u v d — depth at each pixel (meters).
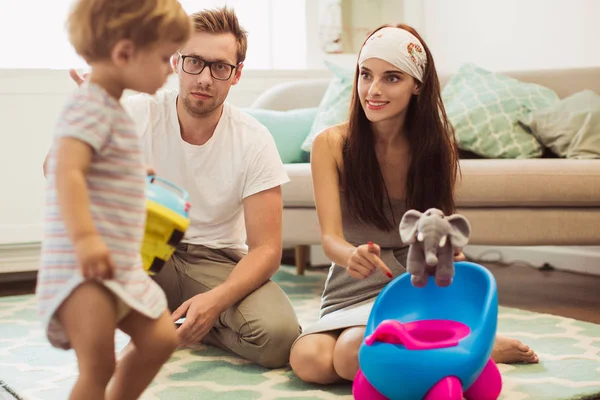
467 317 1.53
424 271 1.44
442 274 1.41
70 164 1.06
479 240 2.58
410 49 1.76
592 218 2.57
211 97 1.89
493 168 2.55
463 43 3.97
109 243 1.12
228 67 1.89
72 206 1.05
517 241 2.58
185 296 2.06
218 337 2.03
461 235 1.42
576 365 1.85
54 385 1.74
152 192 1.28
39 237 3.31
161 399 1.62
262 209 1.97
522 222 2.57
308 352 1.72
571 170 2.53
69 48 3.43
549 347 2.04
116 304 1.14
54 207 1.13
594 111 2.84
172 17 1.14
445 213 1.87
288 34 3.96
